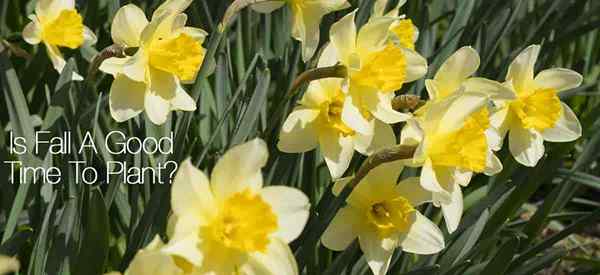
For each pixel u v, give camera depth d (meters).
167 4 1.02
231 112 1.23
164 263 0.84
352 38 1.01
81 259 0.99
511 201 1.26
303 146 1.03
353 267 1.13
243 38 1.35
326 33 1.35
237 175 0.87
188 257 0.84
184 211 0.85
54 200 1.01
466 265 1.15
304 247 1.04
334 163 1.02
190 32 1.06
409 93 1.31
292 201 0.88
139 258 0.84
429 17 1.43
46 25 1.17
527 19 1.58
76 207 1.00
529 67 1.15
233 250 0.87
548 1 1.56
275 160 1.13
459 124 0.99
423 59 1.05
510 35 1.61
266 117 1.28
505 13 1.41
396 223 1.00
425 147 0.97
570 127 1.18
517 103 1.14
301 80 1.02
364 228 1.02
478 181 1.43
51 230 1.01
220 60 1.19
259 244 0.86
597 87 1.62
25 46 1.31
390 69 1.00
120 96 1.03
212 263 0.86
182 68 1.02
